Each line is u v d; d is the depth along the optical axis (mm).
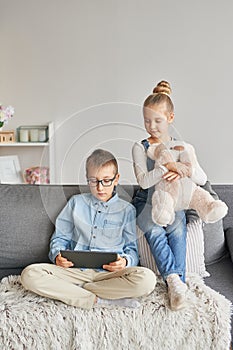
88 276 1792
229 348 1564
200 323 1575
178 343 1581
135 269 1695
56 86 3729
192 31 3578
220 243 2137
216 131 3648
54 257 1867
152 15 3596
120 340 1582
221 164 3672
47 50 3703
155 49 3621
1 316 1579
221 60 3584
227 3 3527
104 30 3643
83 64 3688
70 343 1590
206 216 1926
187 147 2014
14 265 2049
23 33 3707
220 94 3613
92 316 1596
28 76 3746
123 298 1671
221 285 1848
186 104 3645
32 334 1580
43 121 3766
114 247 1891
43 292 1664
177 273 1805
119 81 3674
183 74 3621
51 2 3654
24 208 2062
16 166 3734
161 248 1855
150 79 3652
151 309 1604
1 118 3266
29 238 2039
